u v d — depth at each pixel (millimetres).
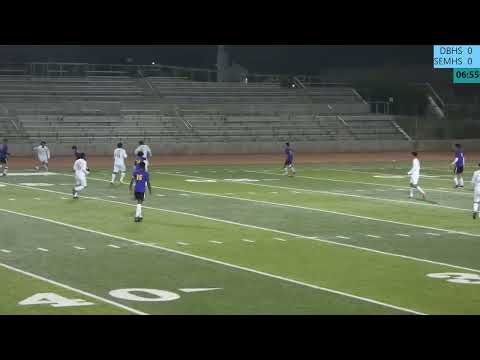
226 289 28438
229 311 25234
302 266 32844
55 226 42906
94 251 35688
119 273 30953
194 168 85312
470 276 31156
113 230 41750
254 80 139625
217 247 37125
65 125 108688
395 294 27922
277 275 31016
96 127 109062
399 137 121000
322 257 34906
